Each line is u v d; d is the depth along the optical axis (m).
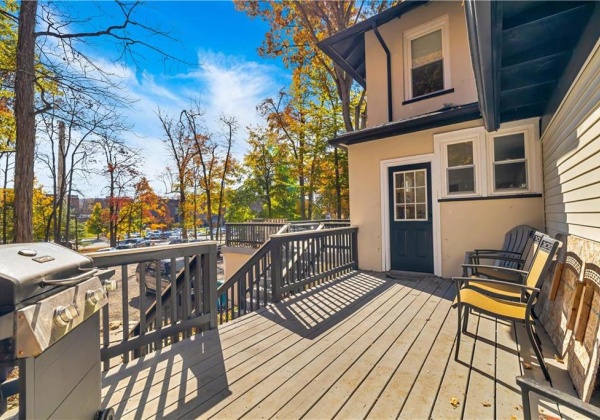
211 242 3.09
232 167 21.30
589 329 1.91
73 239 22.61
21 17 5.43
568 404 0.97
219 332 2.93
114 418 1.66
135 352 2.79
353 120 16.80
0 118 8.16
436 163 5.00
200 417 1.69
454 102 5.48
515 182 4.37
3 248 1.21
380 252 5.64
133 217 21.00
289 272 4.14
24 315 0.95
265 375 2.13
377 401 1.82
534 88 3.37
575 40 2.39
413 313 3.36
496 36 1.98
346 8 12.40
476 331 2.85
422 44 5.97
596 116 2.12
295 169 19.23
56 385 1.13
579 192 2.51
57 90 6.13
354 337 2.76
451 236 4.86
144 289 2.52
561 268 2.80
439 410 1.73
